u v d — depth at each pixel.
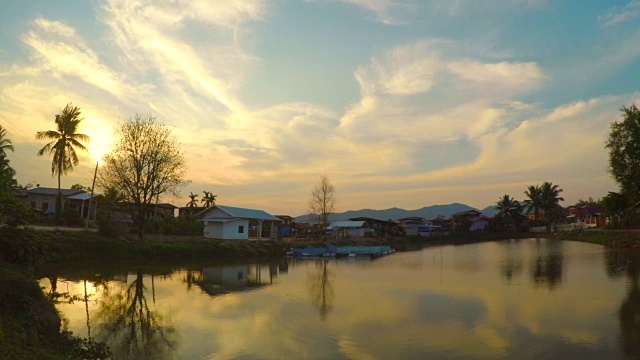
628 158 50.84
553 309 18.80
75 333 14.82
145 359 12.55
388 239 84.62
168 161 44.22
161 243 41.00
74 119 46.75
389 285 26.97
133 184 42.44
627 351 13.12
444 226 124.56
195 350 13.48
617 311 18.22
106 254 35.69
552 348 13.52
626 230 57.34
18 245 18.14
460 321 17.06
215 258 43.81
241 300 21.69
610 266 33.25
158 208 71.56
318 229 82.81
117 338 14.59
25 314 11.52
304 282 28.77
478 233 101.50
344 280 29.69
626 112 51.34
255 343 14.27
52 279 26.23
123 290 23.62
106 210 46.88
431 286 26.25
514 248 61.81
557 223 106.19
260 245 51.38
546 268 33.91
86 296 21.55
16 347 8.98
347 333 15.47
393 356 12.98
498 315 17.94
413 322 16.97
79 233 36.09
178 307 19.72
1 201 19.42
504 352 13.23
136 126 42.88
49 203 55.16
